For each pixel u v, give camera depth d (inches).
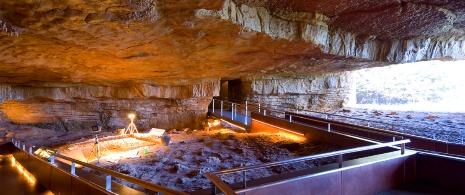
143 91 695.7
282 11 278.4
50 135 728.3
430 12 287.3
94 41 268.4
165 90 731.4
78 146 529.7
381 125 629.9
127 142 559.8
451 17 308.0
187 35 271.4
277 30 287.1
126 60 386.0
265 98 924.6
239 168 163.6
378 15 299.3
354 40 393.7
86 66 419.2
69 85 657.0
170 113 872.3
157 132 632.4
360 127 396.8
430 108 942.4
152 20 214.7
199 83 732.0
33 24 203.6
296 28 302.5
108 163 392.2
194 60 415.2
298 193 187.3
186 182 276.4
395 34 391.2
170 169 333.7
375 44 427.2
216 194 165.6
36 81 594.2
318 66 586.6
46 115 767.1
